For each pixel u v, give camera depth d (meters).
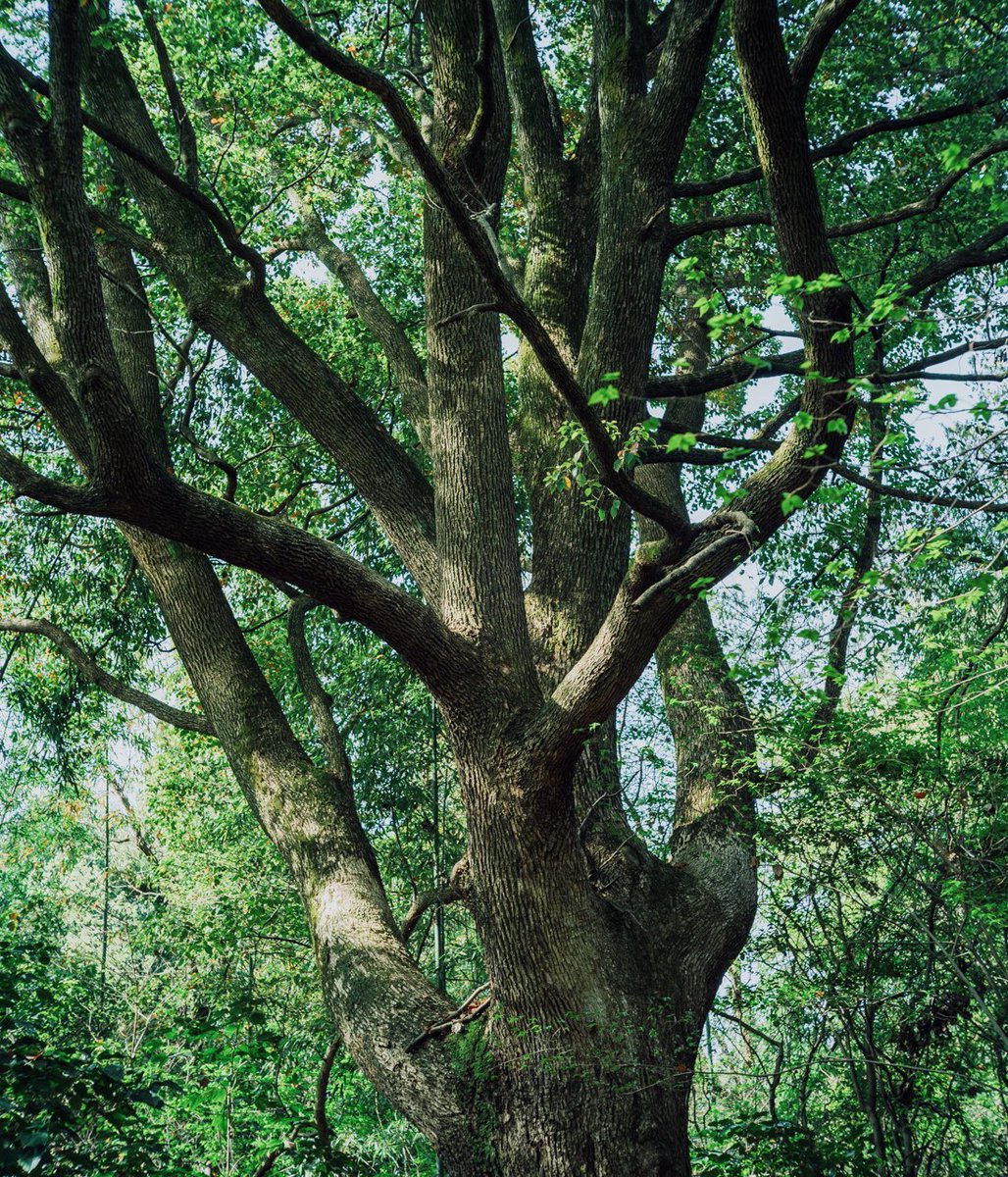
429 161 4.27
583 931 5.56
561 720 5.37
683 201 10.63
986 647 5.86
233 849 12.60
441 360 6.58
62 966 12.20
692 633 7.65
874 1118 6.25
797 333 5.29
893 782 6.33
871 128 7.61
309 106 9.12
